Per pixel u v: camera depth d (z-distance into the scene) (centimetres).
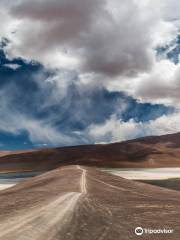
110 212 1769
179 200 2814
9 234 1107
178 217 1697
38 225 1279
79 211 1692
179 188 6912
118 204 2234
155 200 2667
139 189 4197
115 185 4569
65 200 2217
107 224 1398
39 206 1891
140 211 1881
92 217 1543
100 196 2750
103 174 7088
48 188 3759
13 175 19962
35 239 1060
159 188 4722
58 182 4706
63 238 1104
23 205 2011
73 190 3291
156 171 17400
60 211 1661
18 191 3794
